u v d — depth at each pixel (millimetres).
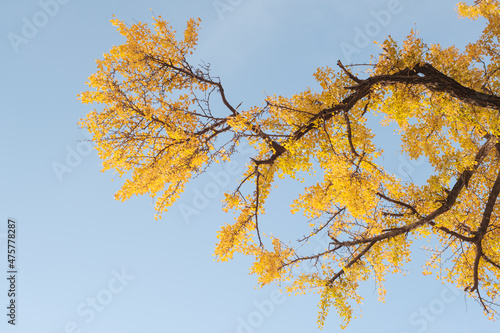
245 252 8484
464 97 7320
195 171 7895
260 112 7359
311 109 7371
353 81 7555
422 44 7461
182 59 7895
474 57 8820
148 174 7543
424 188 8758
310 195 8125
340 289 8930
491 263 9555
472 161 8117
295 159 7156
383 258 8992
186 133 7625
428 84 7289
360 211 7230
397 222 8992
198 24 7914
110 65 7531
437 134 8609
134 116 7480
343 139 7379
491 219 9820
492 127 7340
